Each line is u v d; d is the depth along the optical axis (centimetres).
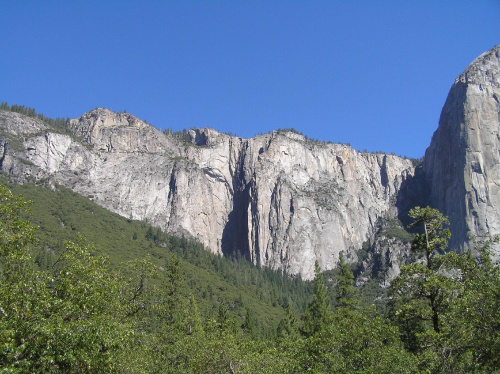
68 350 2898
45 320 2908
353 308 9231
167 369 5609
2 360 2689
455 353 3897
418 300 4606
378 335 4491
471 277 4262
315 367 4478
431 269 4719
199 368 4950
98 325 3191
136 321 5066
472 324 3616
